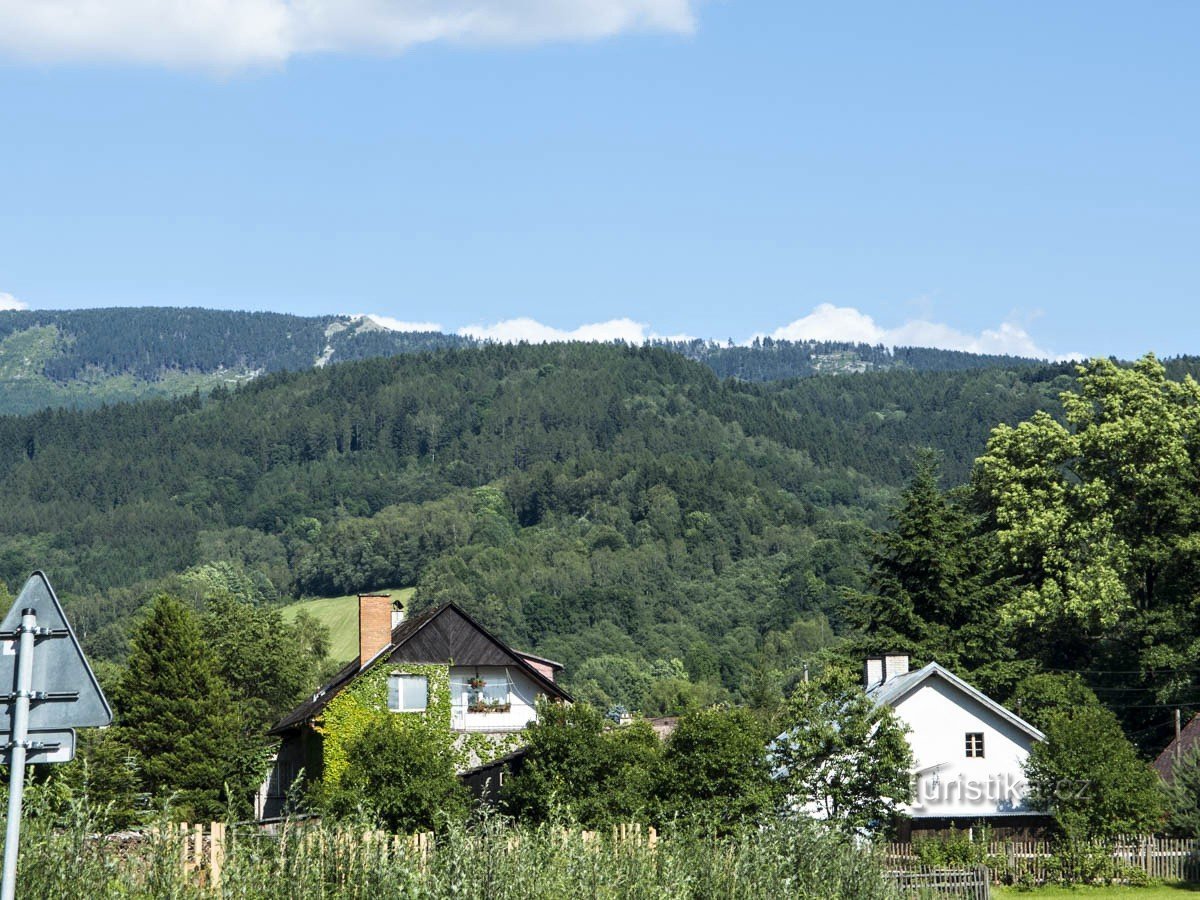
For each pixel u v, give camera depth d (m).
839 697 49.03
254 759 76.12
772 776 47.72
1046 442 75.69
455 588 192.50
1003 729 57.66
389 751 46.91
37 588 11.53
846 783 47.50
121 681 73.06
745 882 24.53
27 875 16.52
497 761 57.47
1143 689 73.50
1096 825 53.94
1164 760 67.12
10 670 11.39
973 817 56.75
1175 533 71.69
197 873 19.09
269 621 94.94
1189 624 70.06
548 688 68.56
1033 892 50.97
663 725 98.94
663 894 21.81
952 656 73.44
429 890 19.08
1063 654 78.31
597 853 22.09
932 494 78.62
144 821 20.02
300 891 18.88
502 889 19.67
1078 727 55.09
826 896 26.50
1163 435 71.38
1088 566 70.31
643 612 194.75
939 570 75.81
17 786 11.23
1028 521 72.88
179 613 74.06
